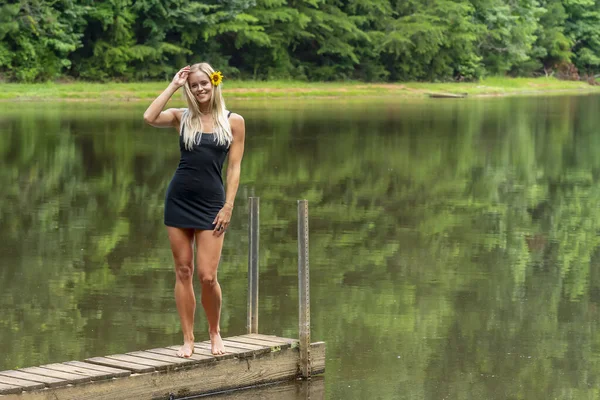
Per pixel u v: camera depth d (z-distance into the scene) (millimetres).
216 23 49000
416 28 55031
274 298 9852
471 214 14594
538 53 68500
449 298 9930
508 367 7930
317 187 16797
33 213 14039
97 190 16062
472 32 60094
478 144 24359
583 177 18719
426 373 7766
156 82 47000
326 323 9039
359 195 16094
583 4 73250
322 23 53625
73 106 35531
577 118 34344
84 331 8727
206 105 7070
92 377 6723
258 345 7543
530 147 23891
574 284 10570
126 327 8859
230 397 7219
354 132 26922
